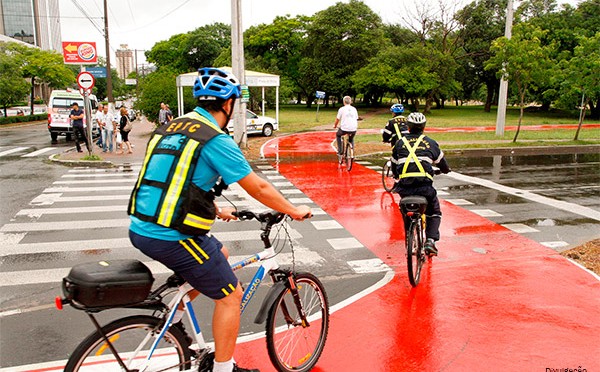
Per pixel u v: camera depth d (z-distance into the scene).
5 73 38.47
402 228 8.04
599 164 15.47
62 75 47.62
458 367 3.77
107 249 6.86
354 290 5.44
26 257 6.51
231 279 2.89
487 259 6.49
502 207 9.52
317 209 9.27
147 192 2.63
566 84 20.33
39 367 3.81
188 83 24.44
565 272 5.96
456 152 18.61
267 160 15.73
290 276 3.52
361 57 56.34
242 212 3.31
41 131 31.06
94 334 2.69
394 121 9.77
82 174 13.33
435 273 5.95
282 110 58.84
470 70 55.53
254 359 3.86
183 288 2.90
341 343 4.15
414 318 4.66
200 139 2.64
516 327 4.47
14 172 13.64
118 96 118.81
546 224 8.30
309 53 61.31
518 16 48.75
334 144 20.39
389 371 3.71
